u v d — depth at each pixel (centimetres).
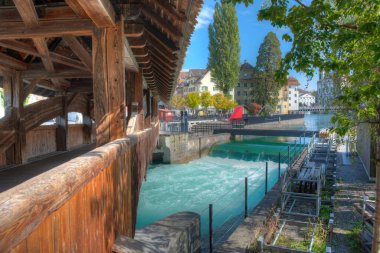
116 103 383
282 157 2673
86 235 225
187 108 6894
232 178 2023
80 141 1130
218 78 6228
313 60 385
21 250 132
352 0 357
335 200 1050
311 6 366
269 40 5769
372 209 799
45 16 369
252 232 782
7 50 605
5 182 459
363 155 1543
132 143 441
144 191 1734
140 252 324
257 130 3059
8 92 633
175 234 575
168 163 2544
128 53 530
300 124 4759
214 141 3198
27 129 668
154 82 1127
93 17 341
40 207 145
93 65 381
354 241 747
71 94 919
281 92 7738
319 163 1519
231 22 6134
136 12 385
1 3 385
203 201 1510
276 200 1066
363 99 419
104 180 277
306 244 761
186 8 392
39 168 579
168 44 494
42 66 655
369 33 359
